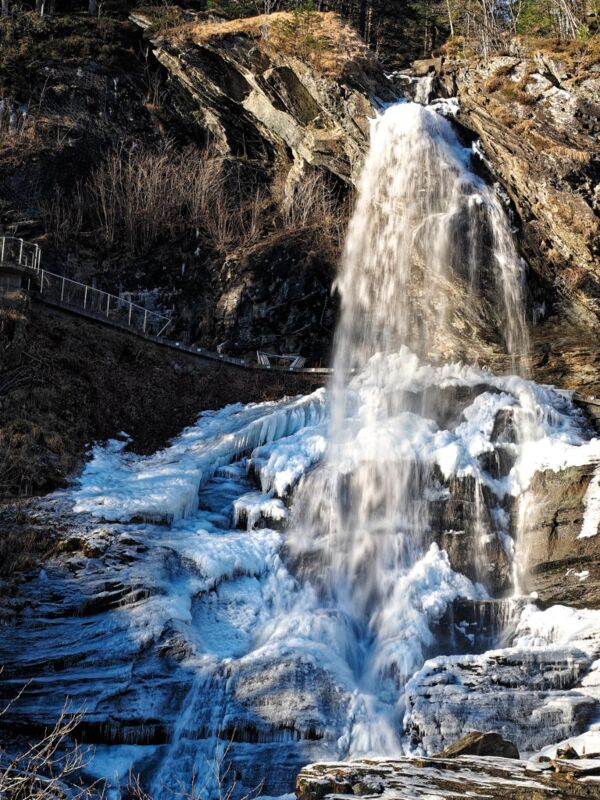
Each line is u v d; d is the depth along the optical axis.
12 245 34.41
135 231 41.91
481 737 15.10
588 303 36.06
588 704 18.88
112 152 45.12
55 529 24.06
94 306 37.06
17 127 44.16
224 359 35.19
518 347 37.22
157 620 21.30
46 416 29.73
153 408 32.69
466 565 25.69
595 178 35.50
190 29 44.22
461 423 29.34
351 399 31.28
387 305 38.78
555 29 48.31
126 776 18.52
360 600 24.77
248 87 43.75
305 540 26.08
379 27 56.47
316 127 41.75
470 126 38.78
